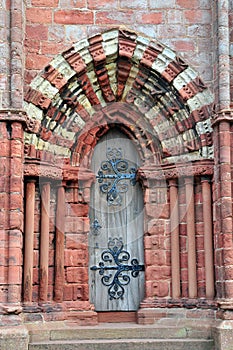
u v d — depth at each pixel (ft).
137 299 47.88
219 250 44.65
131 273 48.06
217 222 45.14
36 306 44.65
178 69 47.29
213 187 46.21
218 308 44.09
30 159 45.32
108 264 47.96
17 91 44.19
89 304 46.60
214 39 47.19
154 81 47.80
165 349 43.27
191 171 46.60
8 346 40.68
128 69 47.75
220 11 46.37
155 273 47.29
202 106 47.03
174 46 47.60
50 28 47.01
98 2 47.65
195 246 46.65
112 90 47.96
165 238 47.62
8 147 43.27
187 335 44.73
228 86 45.60
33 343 42.50
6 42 44.75
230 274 43.45
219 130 45.09
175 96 47.60
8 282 41.93
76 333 44.29
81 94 47.47
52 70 46.44
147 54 47.29
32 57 46.55
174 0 48.19
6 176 42.96
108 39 47.19
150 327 44.91
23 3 46.26
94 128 47.67
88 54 46.96
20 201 43.01
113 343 42.98
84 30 47.19
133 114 47.88
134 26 47.62
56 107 46.70
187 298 46.44
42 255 45.52
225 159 44.62
